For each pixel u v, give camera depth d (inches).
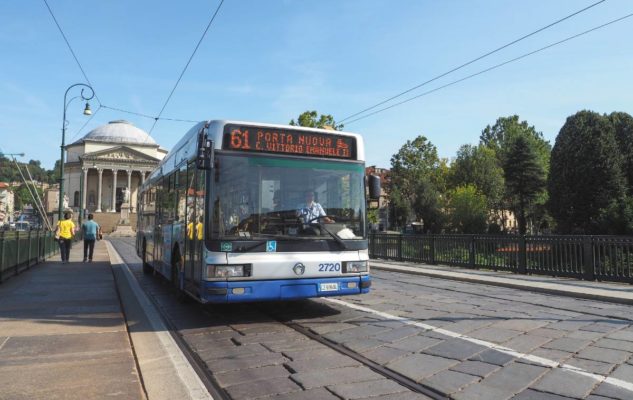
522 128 3139.8
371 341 242.4
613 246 450.3
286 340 249.4
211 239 268.8
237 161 279.4
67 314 326.3
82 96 1022.4
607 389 169.9
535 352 218.1
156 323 294.8
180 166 372.2
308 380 185.6
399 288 442.9
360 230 301.1
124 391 175.3
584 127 1385.3
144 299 390.3
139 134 4252.0
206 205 272.2
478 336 249.1
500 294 402.0
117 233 2864.2
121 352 228.8
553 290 406.6
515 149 2134.6
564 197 1402.6
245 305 354.0
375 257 821.9
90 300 383.9
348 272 292.0
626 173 1368.1
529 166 2110.0
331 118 1390.3
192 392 174.6
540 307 337.1
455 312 318.0
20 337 258.7
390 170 2849.4
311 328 273.1
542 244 521.7
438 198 2464.3
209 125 287.7
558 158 1432.1
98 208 3821.4
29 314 325.7
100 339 254.7
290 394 171.8
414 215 2800.2
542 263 520.7
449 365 200.5
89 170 3991.1
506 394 167.3
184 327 286.0
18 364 208.8
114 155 3897.6
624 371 189.6
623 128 1413.6
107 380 187.6
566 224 1405.0
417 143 2714.1
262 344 241.9
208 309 342.0
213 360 216.4
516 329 264.8
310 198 291.3
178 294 368.8
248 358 217.8
